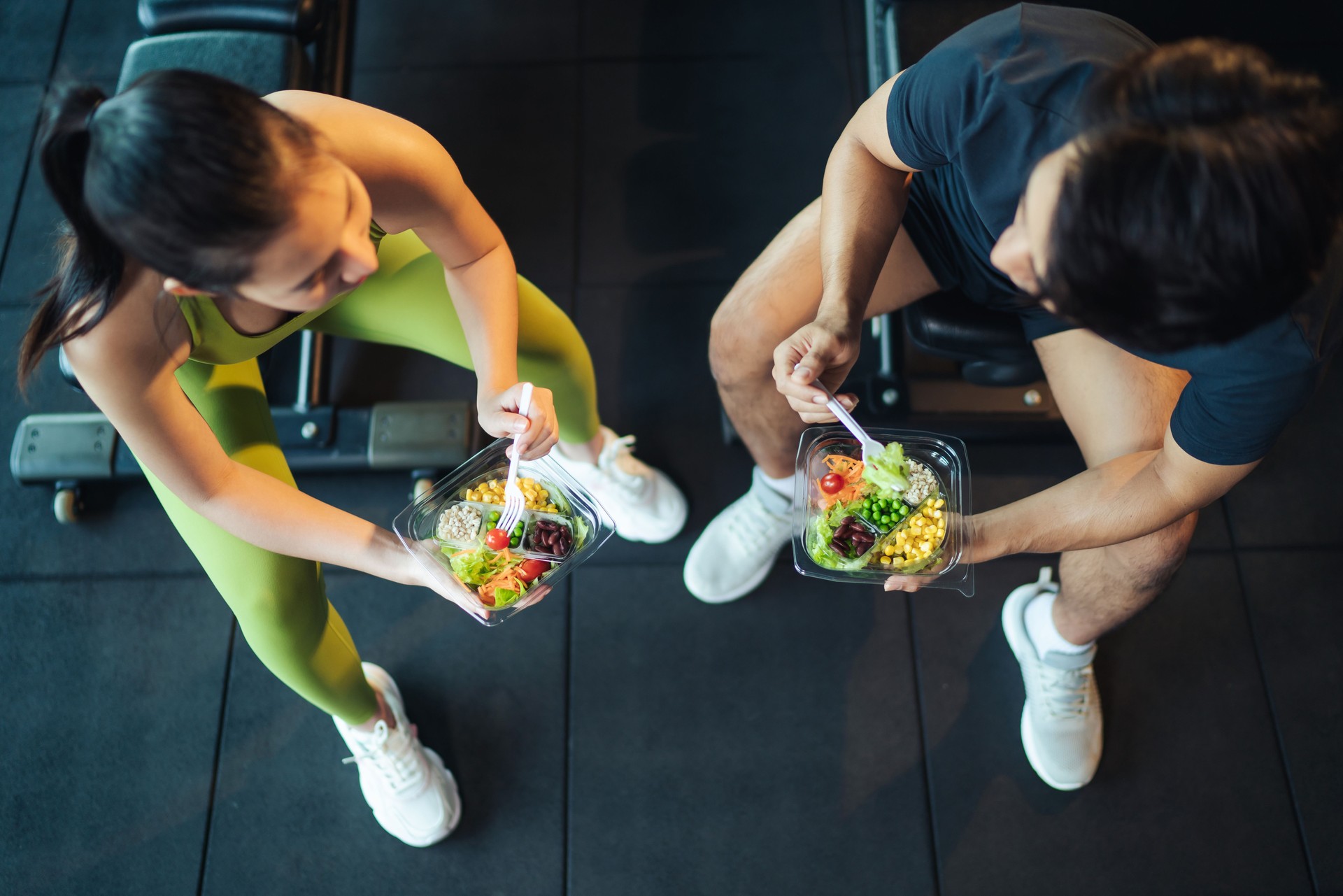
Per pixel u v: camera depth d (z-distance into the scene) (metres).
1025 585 1.88
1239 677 1.83
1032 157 1.02
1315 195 0.68
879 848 1.72
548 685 1.85
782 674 1.85
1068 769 1.73
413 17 2.41
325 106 1.01
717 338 1.49
